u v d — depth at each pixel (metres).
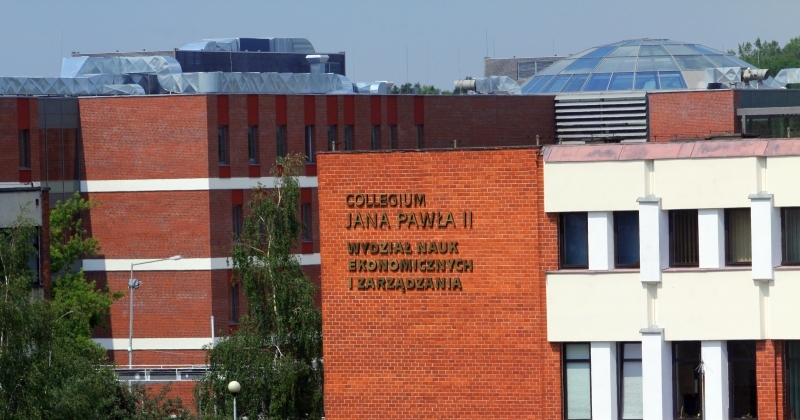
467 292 78.75
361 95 157.75
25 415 80.44
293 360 106.12
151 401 100.06
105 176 149.88
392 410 80.00
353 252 80.19
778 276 74.00
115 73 166.25
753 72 185.75
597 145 76.88
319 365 106.50
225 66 184.50
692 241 75.62
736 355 75.56
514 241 77.88
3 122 143.38
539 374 77.81
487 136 169.88
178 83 156.12
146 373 136.62
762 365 74.62
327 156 80.31
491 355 78.56
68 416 82.31
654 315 75.88
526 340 77.94
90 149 150.00
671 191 75.19
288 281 107.25
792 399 74.75
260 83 156.50
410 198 79.31
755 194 73.88
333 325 80.56
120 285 150.25
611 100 179.50
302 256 153.50
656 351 75.31
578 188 76.31
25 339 80.88
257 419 104.62
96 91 158.00
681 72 188.88
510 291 78.06
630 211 76.19
